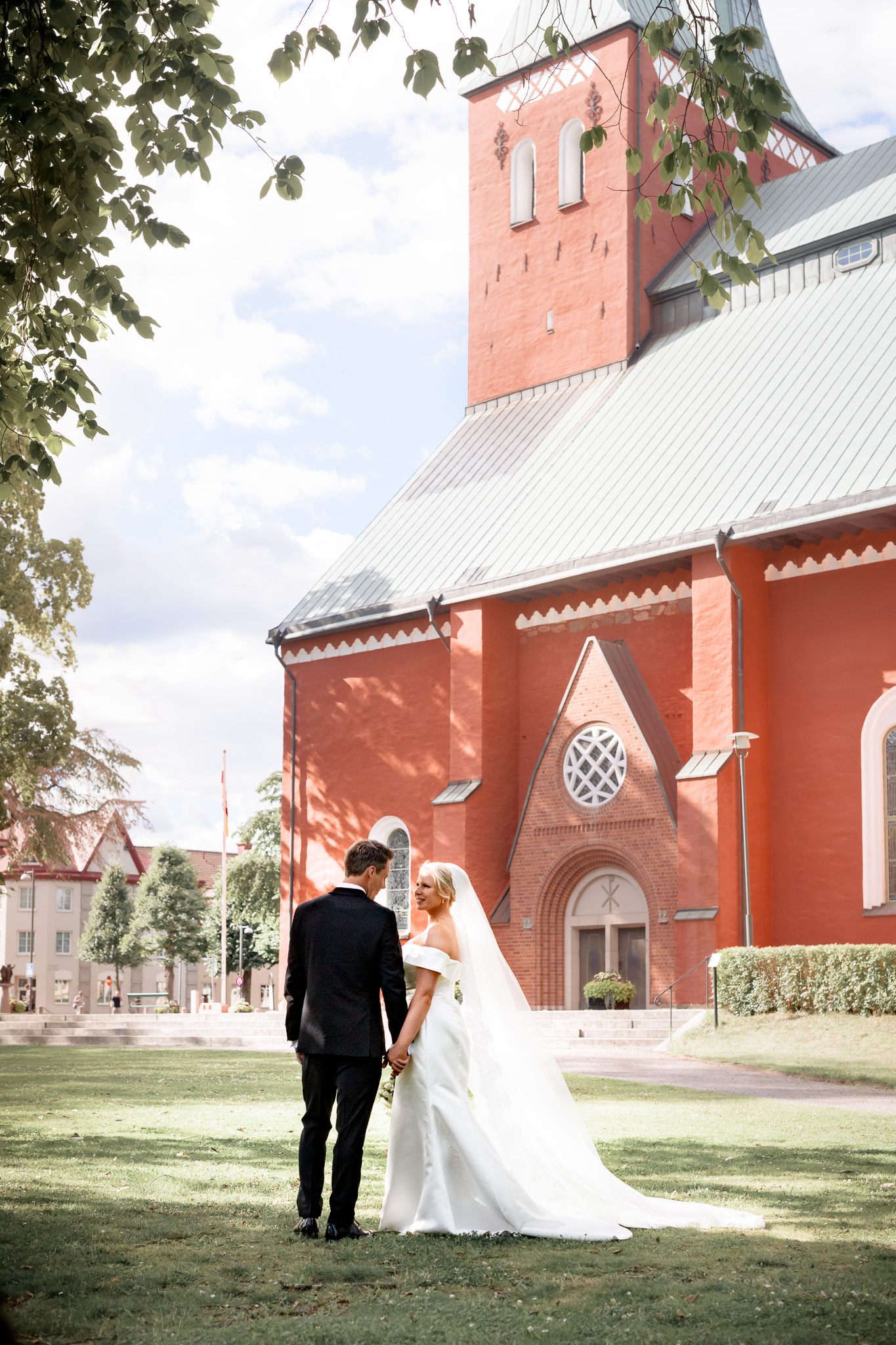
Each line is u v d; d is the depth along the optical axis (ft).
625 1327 15.49
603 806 93.71
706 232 123.13
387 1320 15.88
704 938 83.66
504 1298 17.12
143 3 28.78
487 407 127.65
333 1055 21.81
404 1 27.12
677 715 95.04
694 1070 59.52
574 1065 62.03
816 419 93.40
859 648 86.12
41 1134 33.30
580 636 102.17
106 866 254.68
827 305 104.37
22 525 116.37
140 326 31.40
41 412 33.50
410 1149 22.59
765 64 137.49
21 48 29.07
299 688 121.39
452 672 105.70
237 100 29.12
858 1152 30.89
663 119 28.07
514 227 127.03
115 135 29.60
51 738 118.42
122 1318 15.94
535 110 126.52
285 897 119.24
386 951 22.38
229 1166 27.89
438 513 118.83
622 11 119.34
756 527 86.79
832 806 86.07
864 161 113.29
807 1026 68.13
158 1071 57.47
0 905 269.64
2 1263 18.75
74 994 269.85
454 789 103.35
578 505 103.81
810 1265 18.83
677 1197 24.47
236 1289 17.46
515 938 97.91
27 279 31.12
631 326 116.98
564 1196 23.03
